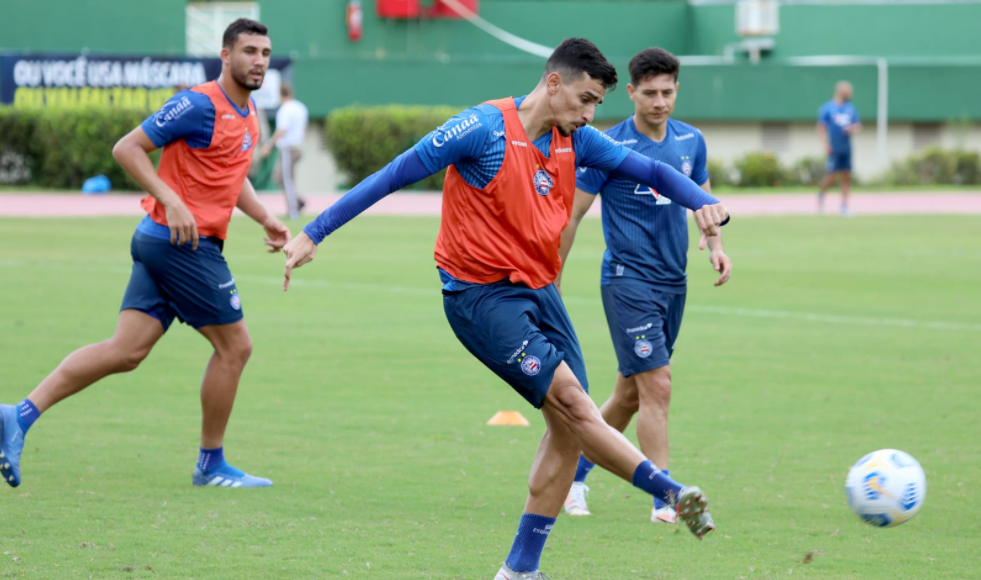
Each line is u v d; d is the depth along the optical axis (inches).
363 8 5506.9
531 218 665.0
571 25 5812.0
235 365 903.1
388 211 3939.5
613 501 908.0
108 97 4569.4
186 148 896.3
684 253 904.3
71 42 4963.1
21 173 4552.2
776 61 5497.1
